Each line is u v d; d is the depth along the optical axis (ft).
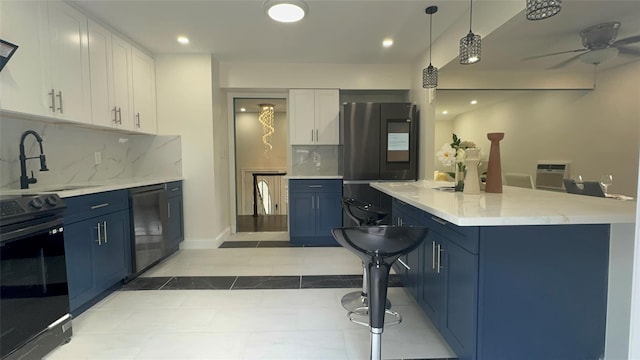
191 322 6.86
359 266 10.49
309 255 11.75
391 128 12.96
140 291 8.51
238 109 22.65
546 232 4.53
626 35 7.66
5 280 4.95
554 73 11.03
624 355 4.53
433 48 11.35
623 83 10.71
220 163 13.60
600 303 4.64
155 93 12.35
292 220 13.24
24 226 5.29
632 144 10.74
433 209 4.82
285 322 6.85
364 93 14.93
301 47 11.78
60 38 7.48
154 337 6.28
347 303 7.69
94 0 7.94
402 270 8.48
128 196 8.93
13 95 6.24
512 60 9.76
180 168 12.57
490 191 6.75
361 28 10.01
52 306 5.82
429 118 12.09
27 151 7.71
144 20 9.21
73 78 7.91
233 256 11.62
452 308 5.26
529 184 11.46
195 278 9.45
